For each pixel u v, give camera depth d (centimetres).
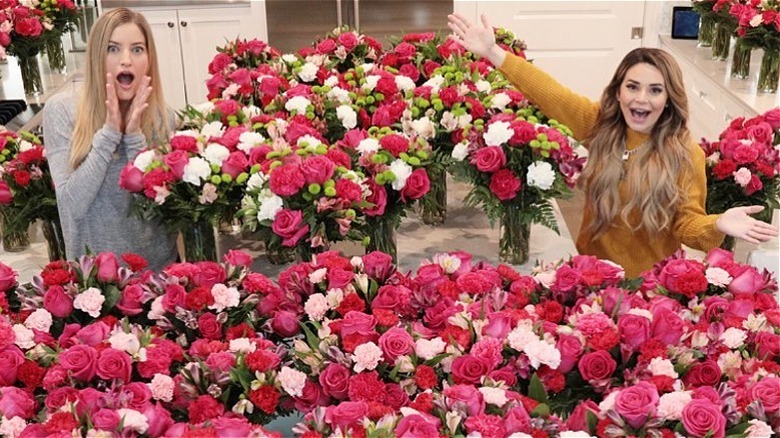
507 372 161
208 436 143
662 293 190
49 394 159
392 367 165
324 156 214
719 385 162
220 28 590
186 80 599
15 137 271
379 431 143
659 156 255
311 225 206
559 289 185
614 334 163
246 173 223
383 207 220
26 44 419
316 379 167
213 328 178
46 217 261
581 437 144
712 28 525
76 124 248
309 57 330
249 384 162
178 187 223
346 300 180
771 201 279
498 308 182
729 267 192
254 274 190
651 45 601
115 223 249
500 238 246
